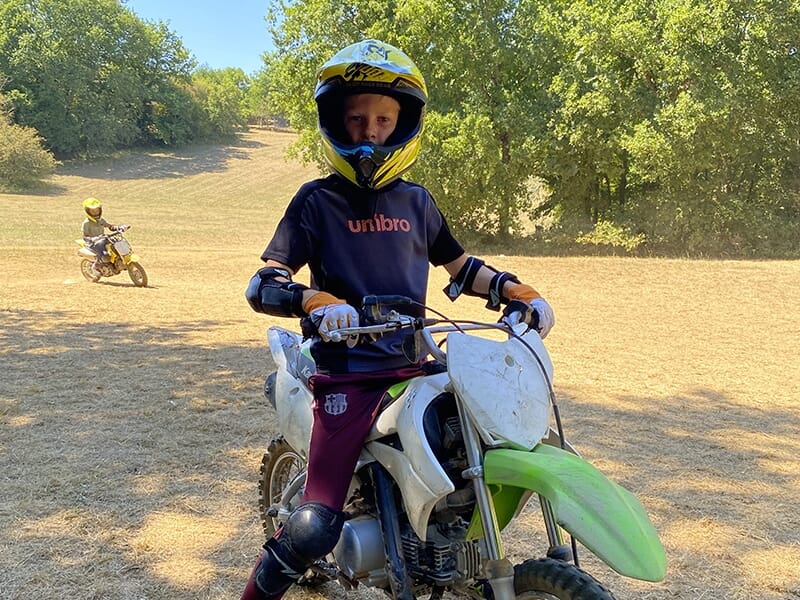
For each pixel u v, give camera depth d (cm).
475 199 2528
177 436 543
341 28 2583
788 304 1308
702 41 2127
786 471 505
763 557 380
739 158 2220
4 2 7525
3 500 425
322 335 232
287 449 350
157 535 387
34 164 5684
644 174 2233
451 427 244
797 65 2120
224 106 9094
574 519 209
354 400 258
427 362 275
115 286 1388
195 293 1325
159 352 827
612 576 360
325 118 268
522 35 2392
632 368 814
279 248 262
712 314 1206
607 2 2361
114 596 328
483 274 290
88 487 446
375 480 259
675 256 2283
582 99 2205
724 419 627
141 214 4509
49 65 7156
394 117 268
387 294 265
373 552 255
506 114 2361
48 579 340
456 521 254
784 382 765
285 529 257
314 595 340
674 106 2120
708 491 465
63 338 895
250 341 897
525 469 221
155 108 8500
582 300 1345
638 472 495
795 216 2325
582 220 2547
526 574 229
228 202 5506
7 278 1478
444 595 332
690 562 374
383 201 268
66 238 2819
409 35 2439
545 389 249
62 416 584
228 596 331
